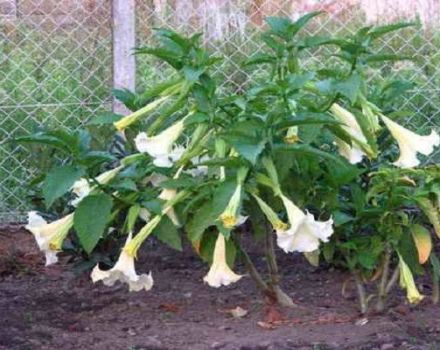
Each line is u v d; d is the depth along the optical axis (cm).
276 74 303
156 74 459
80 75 468
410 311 332
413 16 479
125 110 457
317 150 278
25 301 357
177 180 285
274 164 278
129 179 292
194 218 280
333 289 364
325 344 296
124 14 452
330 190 302
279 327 316
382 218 307
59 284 382
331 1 479
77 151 284
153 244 426
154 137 283
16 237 451
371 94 340
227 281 281
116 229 356
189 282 380
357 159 294
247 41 464
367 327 314
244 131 272
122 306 349
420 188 304
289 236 267
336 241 314
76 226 283
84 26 467
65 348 300
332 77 297
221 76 460
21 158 458
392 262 359
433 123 471
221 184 272
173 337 310
